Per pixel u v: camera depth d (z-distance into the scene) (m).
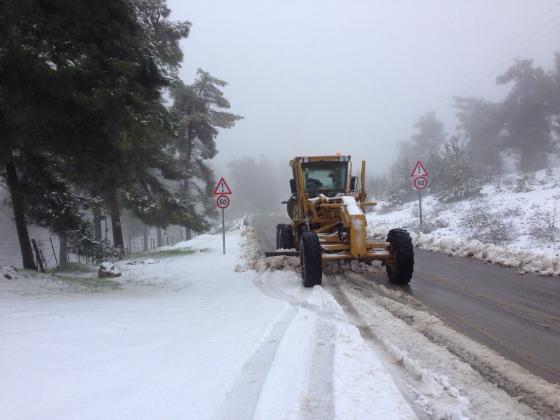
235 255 13.66
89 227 16.67
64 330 4.94
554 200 15.16
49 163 12.76
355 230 7.25
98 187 11.56
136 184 17.55
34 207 13.88
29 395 3.17
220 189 14.34
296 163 9.41
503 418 2.93
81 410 2.96
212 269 11.19
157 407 3.03
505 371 3.67
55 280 9.46
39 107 7.88
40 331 4.81
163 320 5.72
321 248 7.21
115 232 18.52
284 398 3.12
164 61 14.94
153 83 9.89
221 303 6.72
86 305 6.60
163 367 3.84
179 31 15.67
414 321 5.14
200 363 3.92
